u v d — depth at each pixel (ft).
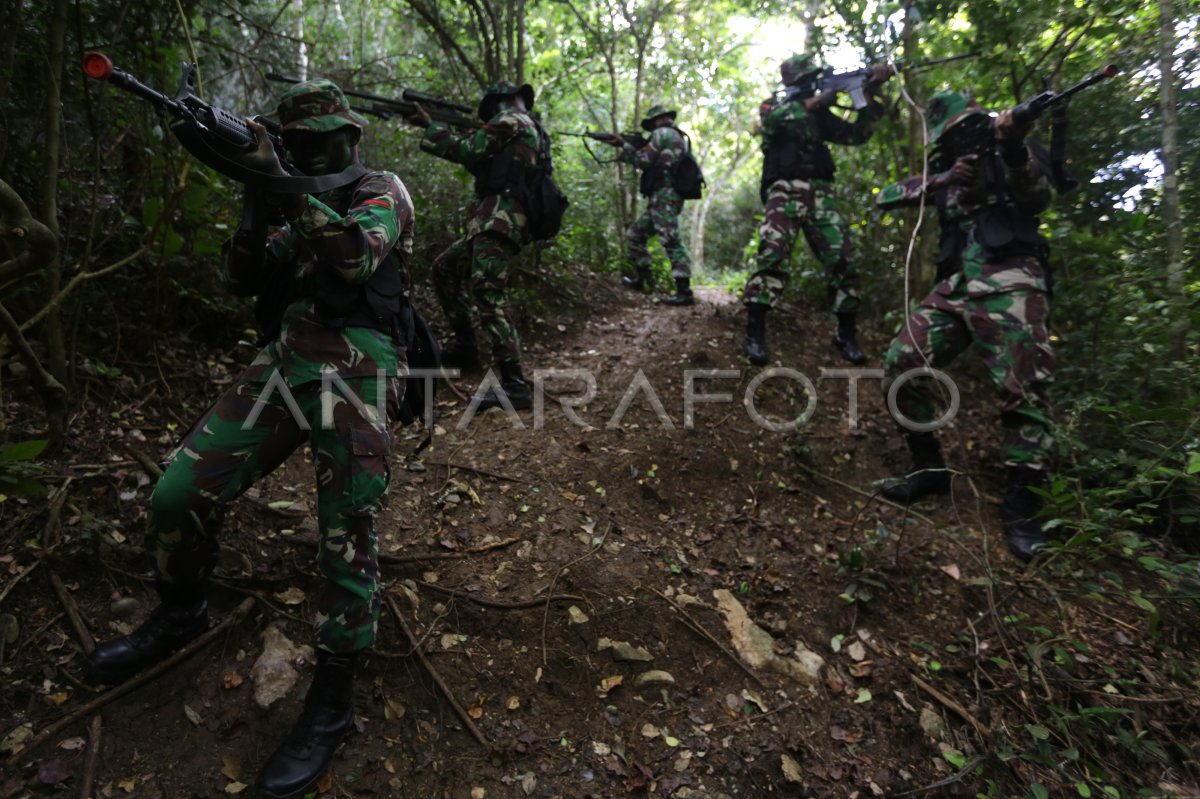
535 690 7.05
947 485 10.96
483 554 8.40
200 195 8.50
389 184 5.99
